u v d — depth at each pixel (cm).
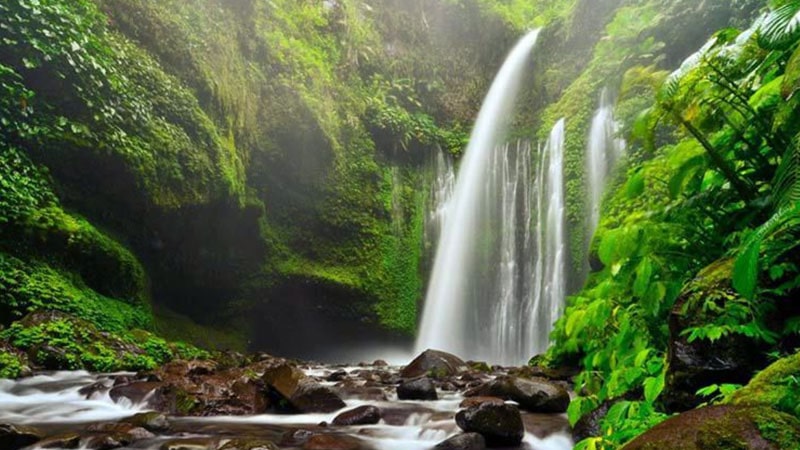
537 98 1756
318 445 397
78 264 857
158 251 1107
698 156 356
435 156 1762
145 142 975
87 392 566
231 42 1294
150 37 1080
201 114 1113
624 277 373
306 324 1473
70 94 873
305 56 1505
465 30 2019
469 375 756
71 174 891
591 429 357
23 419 475
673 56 1284
